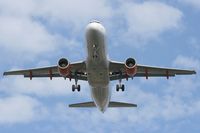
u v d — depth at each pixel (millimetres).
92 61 165625
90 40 161500
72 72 180500
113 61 173625
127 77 182875
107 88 178375
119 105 192875
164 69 181500
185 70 181375
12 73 184750
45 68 182000
